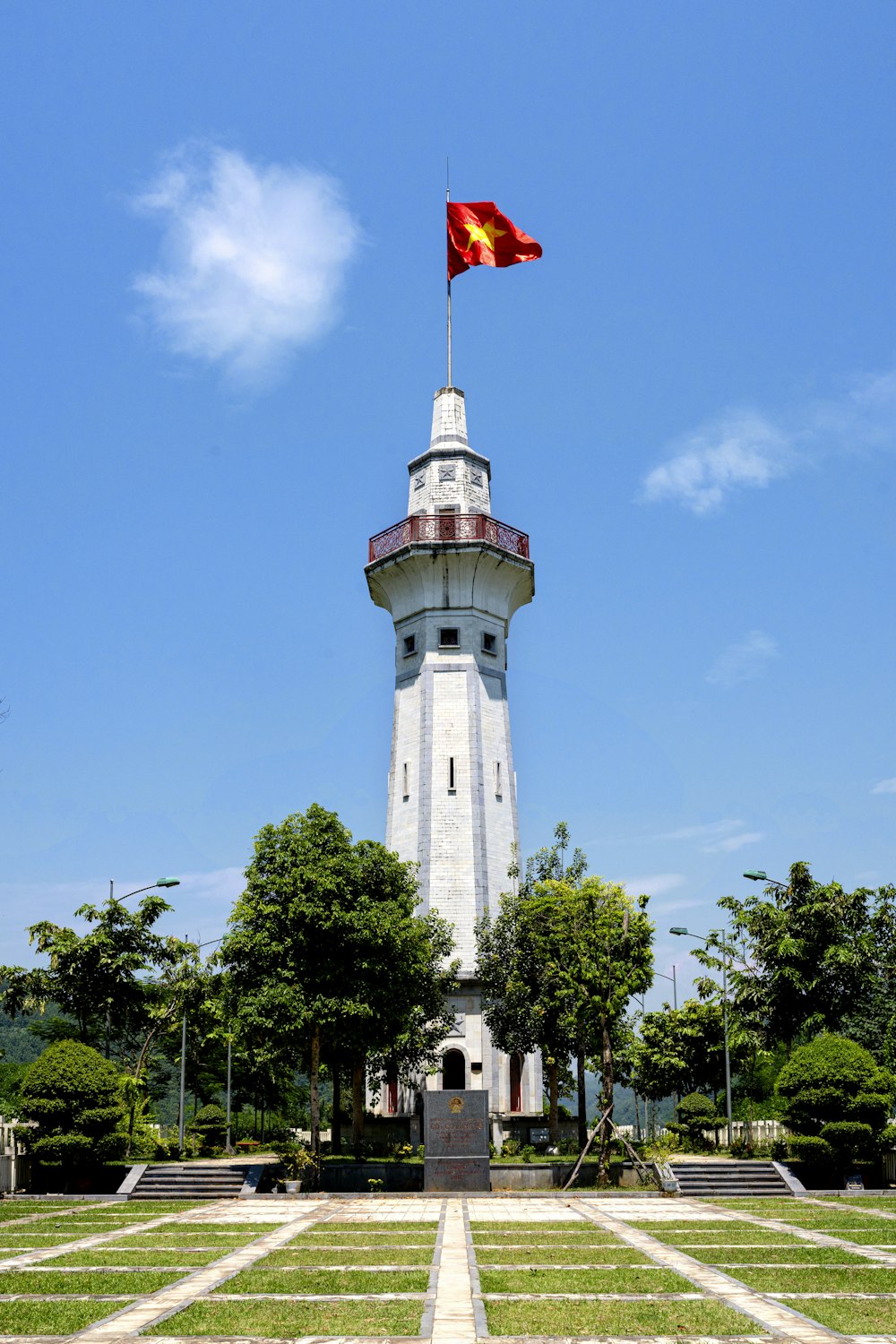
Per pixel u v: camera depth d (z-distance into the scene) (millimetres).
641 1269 21734
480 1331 16406
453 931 52406
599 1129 41469
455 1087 51531
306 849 41312
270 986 39469
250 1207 34469
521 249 58875
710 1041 66125
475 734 55531
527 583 60250
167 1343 15758
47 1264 22844
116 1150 39062
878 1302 18609
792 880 51750
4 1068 77250
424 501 60344
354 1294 19250
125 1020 56312
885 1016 51438
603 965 43250
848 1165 38656
